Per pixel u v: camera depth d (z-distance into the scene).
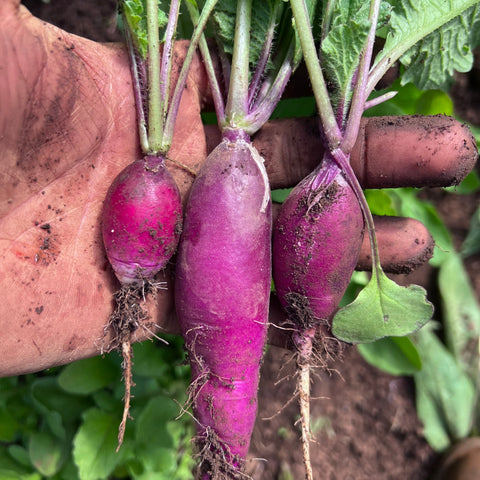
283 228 0.12
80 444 0.16
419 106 0.19
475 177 0.22
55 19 0.21
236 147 0.12
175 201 0.12
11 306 0.11
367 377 0.23
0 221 0.11
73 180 0.12
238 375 0.12
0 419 0.18
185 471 0.18
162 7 0.15
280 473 0.21
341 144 0.12
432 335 0.24
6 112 0.10
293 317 0.13
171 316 0.14
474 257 0.26
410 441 0.22
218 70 0.14
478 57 0.26
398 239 0.14
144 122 0.12
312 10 0.13
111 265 0.12
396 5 0.13
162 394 0.19
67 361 0.12
